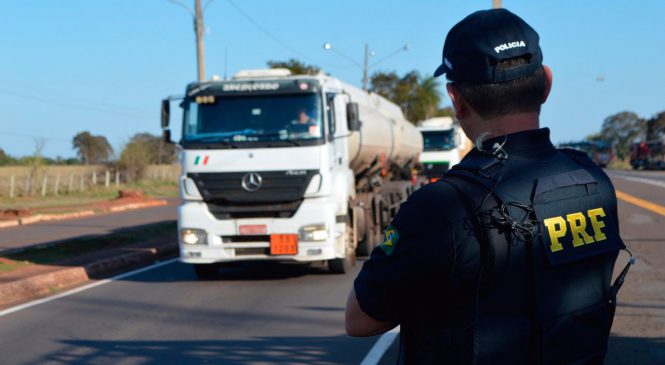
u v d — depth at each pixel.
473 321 1.98
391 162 21.66
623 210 23.33
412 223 2.02
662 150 84.31
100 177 53.28
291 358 7.25
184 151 12.37
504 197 2.00
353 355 7.32
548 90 2.21
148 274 13.91
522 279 1.98
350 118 12.86
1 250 16.75
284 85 12.26
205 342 8.05
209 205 12.30
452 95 2.20
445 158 31.62
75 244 17.03
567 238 2.03
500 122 2.12
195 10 26.67
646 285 10.53
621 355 6.91
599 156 96.50
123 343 8.12
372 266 2.09
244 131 12.24
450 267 1.97
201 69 26.75
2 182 44.53
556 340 1.97
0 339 8.46
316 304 10.21
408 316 2.09
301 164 12.08
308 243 12.06
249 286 12.08
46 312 10.07
